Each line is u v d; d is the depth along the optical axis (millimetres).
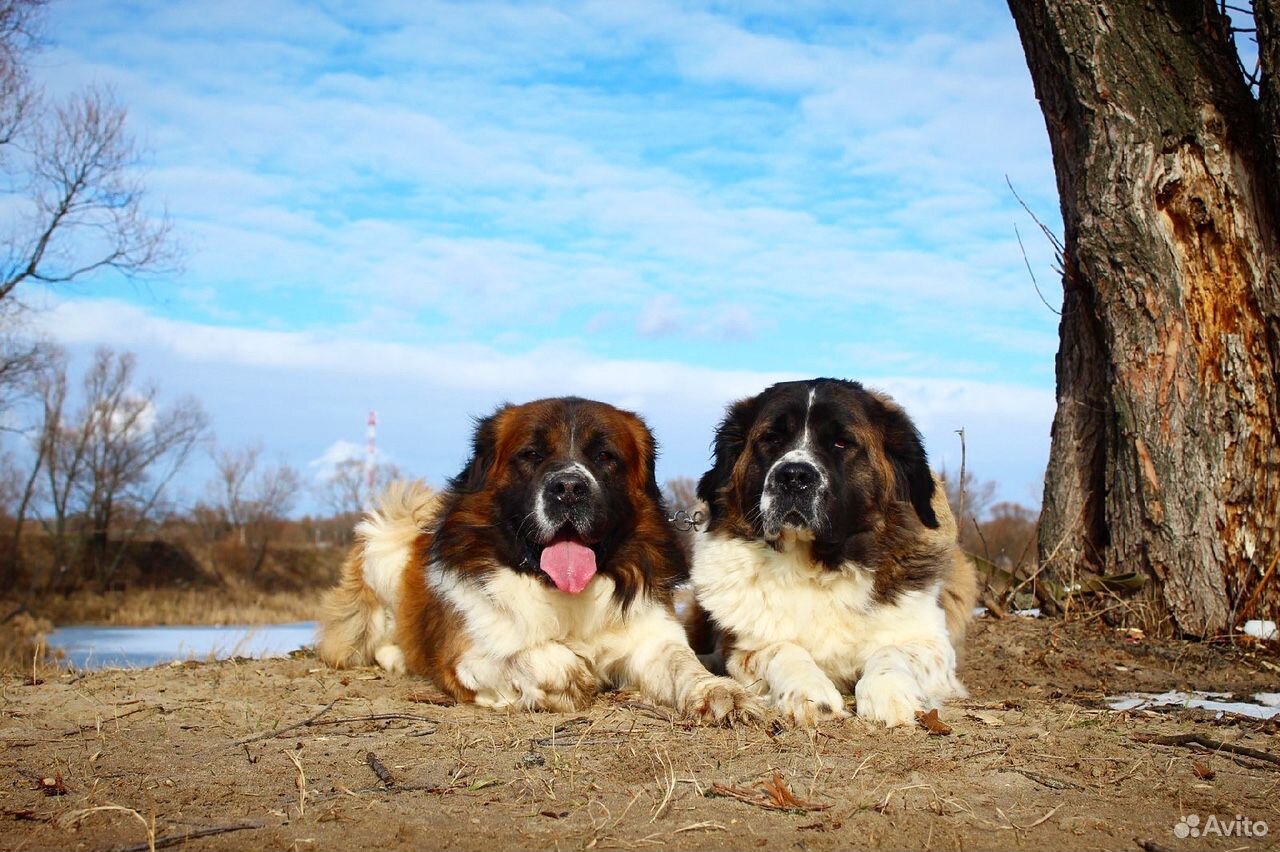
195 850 1024
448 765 1279
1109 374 2266
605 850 1027
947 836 1072
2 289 7254
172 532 15906
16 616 8953
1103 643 2174
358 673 2008
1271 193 2176
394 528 2051
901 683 1510
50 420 12672
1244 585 2158
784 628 1704
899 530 1711
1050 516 2451
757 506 1693
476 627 1687
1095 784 1232
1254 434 2158
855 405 1710
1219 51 2229
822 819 1106
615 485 1710
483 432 1765
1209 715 1581
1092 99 2207
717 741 1386
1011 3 2326
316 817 1105
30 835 1062
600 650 1733
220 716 1566
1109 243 2209
